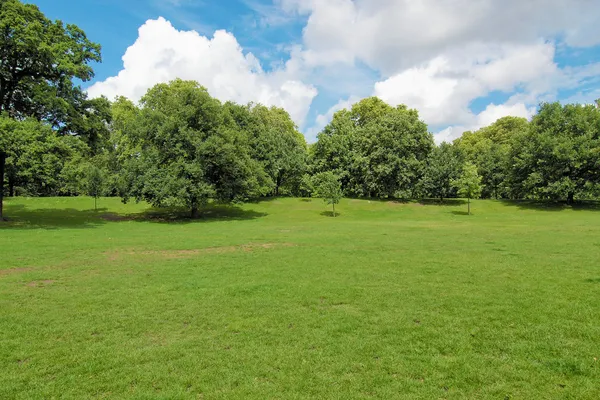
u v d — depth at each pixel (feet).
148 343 22.25
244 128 172.76
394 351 20.67
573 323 24.12
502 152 207.10
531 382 17.40
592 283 33.81
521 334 22.66
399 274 38.86
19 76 96.89
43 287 34.37
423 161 176.76
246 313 27.09
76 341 22.58
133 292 32.63
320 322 25.13
